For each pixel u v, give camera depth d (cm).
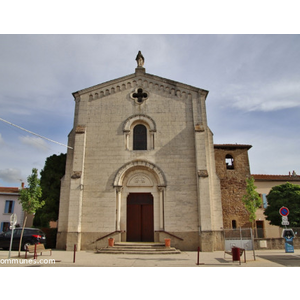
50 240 2311
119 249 1839
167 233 2002
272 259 1564
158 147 2189
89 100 2338
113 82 2362
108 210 2067
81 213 2059
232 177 2636
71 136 2284
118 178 2122
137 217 2125
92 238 2017
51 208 2514
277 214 2538
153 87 2344
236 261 1478
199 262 1438
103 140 2228
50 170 2625
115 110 2300
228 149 2725
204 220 1969
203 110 2264
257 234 2297
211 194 2119
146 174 2170
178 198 2073
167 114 2272
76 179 2083
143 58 2452
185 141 2198
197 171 2078
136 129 2278
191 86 2317
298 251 2030
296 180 3256
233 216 2528
